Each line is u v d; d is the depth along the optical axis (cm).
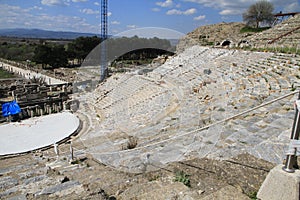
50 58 5738
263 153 675
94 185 598
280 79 1562
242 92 1484
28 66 6228
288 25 4059
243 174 550
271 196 377
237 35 5462
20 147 1512
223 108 1180
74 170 803
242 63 2456
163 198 446
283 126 879
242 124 954
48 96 2939
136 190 502
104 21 3262
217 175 552
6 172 920
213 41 5019
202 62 2886
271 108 1091
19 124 1939
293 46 2762
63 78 4372
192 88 1766
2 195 577
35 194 547
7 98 3081
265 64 2130
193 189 480
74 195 511
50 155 1245
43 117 2120
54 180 652
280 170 376
